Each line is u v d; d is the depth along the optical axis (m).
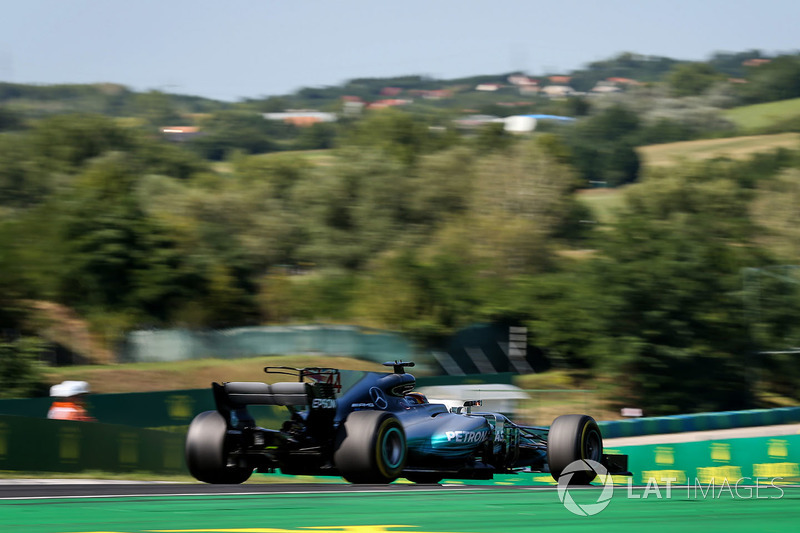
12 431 47.38
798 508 15.98
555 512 15.12
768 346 165.38
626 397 160.75
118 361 160.62
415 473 31.95
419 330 172.12
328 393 29.45
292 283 198.25
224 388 29.66
